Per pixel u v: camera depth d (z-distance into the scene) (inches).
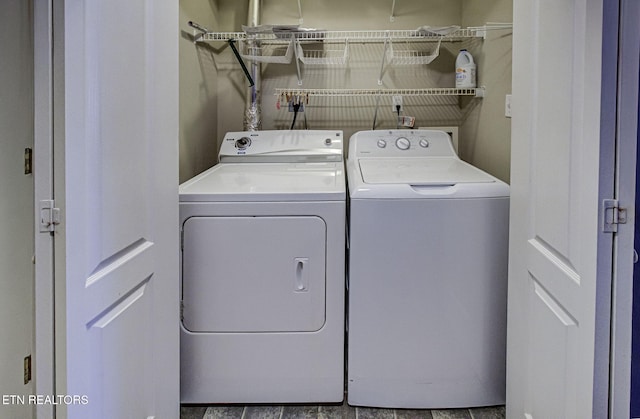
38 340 37.8
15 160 41.8
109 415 45.3
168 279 60.2
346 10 114.7
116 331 46.4
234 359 74.5
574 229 43.3
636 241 54.4
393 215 71.3
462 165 90.0
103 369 43.9
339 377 74.9
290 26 97.3
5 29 40.8
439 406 74.4
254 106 111.1
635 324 55.6
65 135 36.9
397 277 72.3
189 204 72.0
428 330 73.0
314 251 72.7
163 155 57.7
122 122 46.3
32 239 42.6
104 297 43.4
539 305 52.6
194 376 74.7
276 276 73.0
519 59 57.9
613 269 39.6
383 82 116.3
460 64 106.0
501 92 89.6
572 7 43.1
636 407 56.2
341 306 73.5
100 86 41.8
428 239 71.7
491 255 72.2
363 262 72.2
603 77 38.6
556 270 47.3
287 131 105.1
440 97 116.8
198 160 104.3
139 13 50.1
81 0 38.4
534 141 53.6
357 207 71.4
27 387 44.0
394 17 114.4
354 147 100.3
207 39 104.7
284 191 72.5
